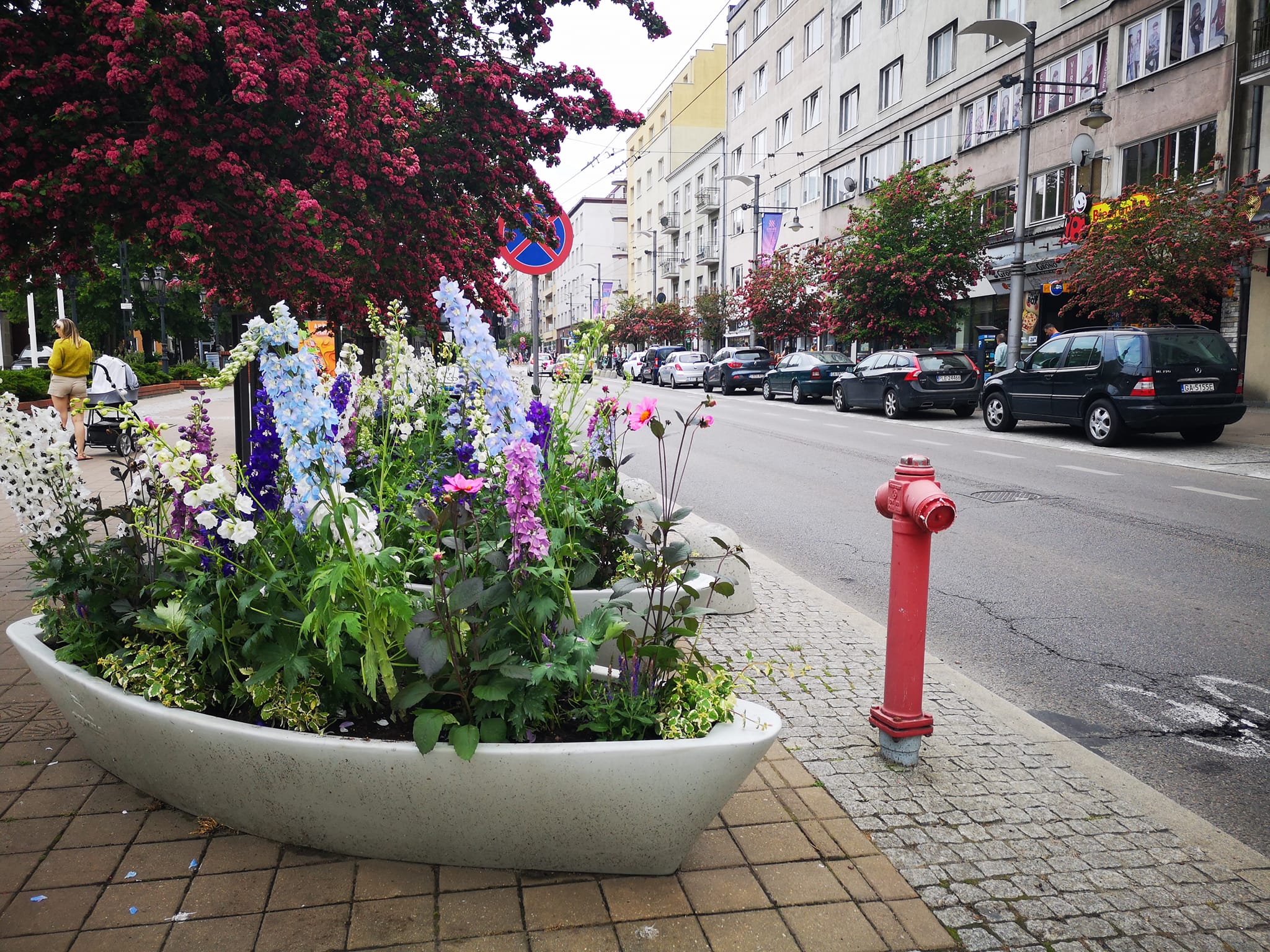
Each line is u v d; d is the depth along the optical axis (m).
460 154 5.76
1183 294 16.27
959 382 19.92
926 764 3.59
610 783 2.54
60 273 4.98
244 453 5.75
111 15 4.29
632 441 16.16
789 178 43.41
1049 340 15.51
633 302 63.38
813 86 40.12
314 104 4.87
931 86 30.34
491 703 2.66
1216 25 19.58
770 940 2.46
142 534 3.44
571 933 2.45
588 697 2.86
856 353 35.28
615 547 4.85
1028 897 2.72
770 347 42.69
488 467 3.26
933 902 2.68
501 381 3.22
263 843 2.88
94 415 12.53
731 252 52.50
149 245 5.33
